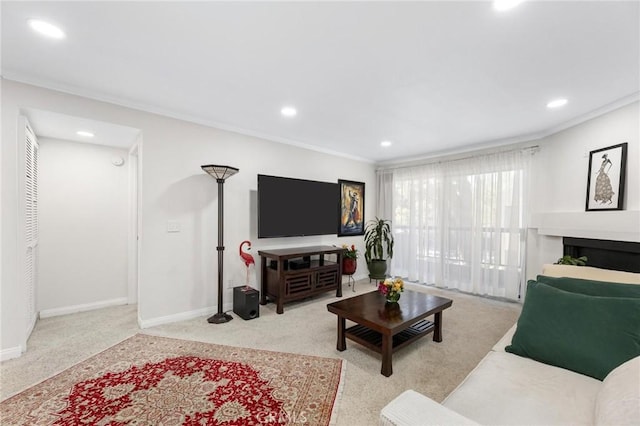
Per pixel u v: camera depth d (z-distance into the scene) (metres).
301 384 2.01
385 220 5.53
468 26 1.64
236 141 3.66
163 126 3.06
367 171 5.55
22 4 1.49
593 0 1.42
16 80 2.30
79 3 1.48
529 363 1.53
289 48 1.90
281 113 3.10
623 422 0.74
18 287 2.35
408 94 2.58
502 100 2.69
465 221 4.44
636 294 1.52
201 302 3.36
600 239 2.81
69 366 2.21
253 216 3.85
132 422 1.62
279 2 1.46
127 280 3.75
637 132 2.54
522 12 1.52
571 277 1.92
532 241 3.78
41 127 2.83
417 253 5.08
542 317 1.62
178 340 2.69
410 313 2.41
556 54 1.92
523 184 3.86
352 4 1.47
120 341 2.65
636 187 2.54
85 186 3.45
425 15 1.55
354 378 2.10
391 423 0.95
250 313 3.28
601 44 1.80
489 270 4.16
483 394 1.26
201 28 1.69
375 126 3.51
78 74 2.28
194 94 2.64
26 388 1.92
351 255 4.73
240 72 2.22
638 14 1.51
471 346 2.62
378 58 2.00
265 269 3.82
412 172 5.15
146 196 2.97
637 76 2.20
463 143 4.23
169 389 1.93
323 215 4.52
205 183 3.38
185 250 3.23
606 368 1.34
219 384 1.99
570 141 3.28
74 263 3.38
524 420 1.10
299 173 4.38
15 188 2.32
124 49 1.92
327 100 2.74
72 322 3.09
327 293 4.40
